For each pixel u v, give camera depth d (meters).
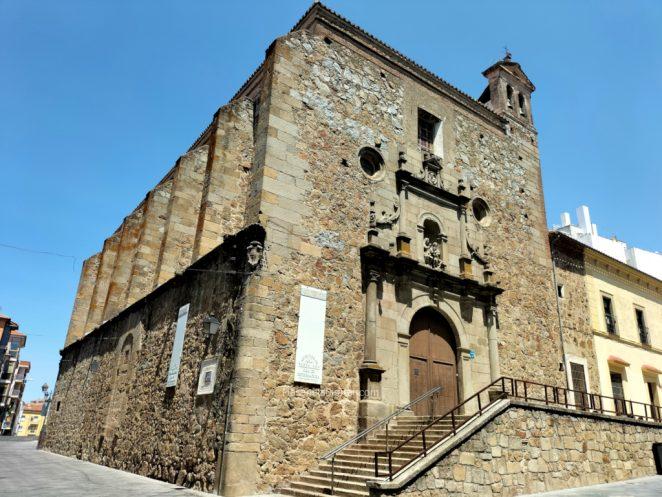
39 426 106.62
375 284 14.97
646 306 27.48
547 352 20.27
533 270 21.48
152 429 15.56
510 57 25.80
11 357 76.00
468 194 19.88
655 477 15.62
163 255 19.00
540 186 23.83
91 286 32.78
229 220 16.98
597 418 15.02
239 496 10.70
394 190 17.17
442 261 17.61
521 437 12.30
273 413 11.90
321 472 11.55
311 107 15.80
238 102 18.41
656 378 25.69
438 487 9.92
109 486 12.20
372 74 18.25
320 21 17.36
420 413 15.00
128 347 20.56
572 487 13.10
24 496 10.18
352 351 14.04
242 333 12.05
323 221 14.77
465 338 17.11
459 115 21.30
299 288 13.48
